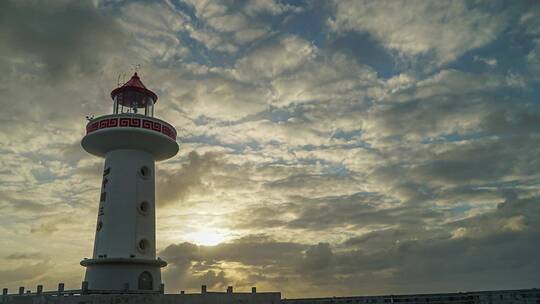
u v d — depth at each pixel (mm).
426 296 41219
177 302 27766
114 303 25844
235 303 30016
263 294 31438
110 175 35969
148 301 26844
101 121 35875
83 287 30453
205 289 30219
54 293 31094
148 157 37531
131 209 34969
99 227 35031
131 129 35156
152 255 35281
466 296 40094
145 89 40219
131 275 33125
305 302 43312
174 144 38312
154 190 37750
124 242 33875
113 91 39812
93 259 32906
